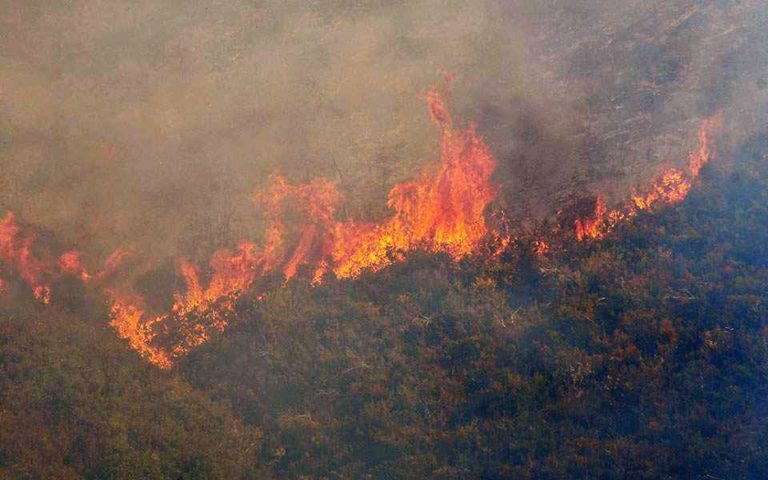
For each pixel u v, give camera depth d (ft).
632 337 179.22
